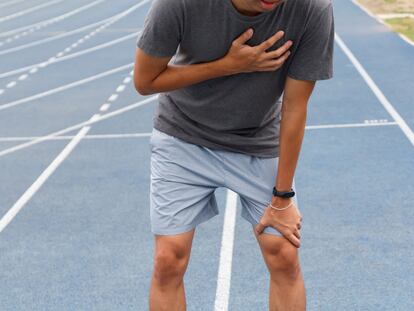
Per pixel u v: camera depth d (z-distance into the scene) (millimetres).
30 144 9000
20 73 14516
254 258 5191
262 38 2910
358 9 21188
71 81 13297
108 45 17266
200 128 3320
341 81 11852
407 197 6363
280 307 3455
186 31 2920
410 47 14602
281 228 3314
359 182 6836
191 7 2828
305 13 2865
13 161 8242
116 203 6555
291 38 2930
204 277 4926
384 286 4703
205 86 3143
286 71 3102
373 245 5355
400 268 4949
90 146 8711
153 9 2893
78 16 23312
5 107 11461
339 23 18578
